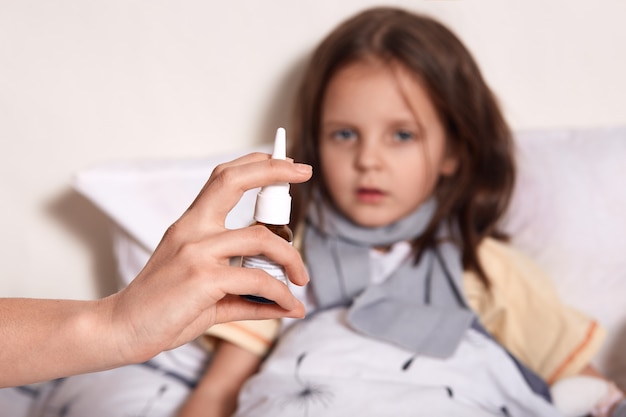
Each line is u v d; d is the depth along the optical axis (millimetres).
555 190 1178
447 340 936
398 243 1095
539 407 922
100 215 1222
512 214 1184
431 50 1042
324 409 823
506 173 1165
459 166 1133
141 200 1096
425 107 1035
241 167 517
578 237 1155
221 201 514
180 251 502
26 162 1202
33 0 1156
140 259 1105
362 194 1032
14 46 1165
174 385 1044
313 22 1216
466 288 1079
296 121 1165
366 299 983
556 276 1144
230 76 1221
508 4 1239
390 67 1021
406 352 921
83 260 1236
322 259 1064
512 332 1063
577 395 1006
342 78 1029
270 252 516
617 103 1286
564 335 1040
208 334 1064
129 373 1054
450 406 830
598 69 1273
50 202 1217
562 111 1284
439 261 1066
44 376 530
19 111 1186
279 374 905
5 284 1233
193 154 1243
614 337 1121
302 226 1124
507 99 1273
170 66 1207
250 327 1041
